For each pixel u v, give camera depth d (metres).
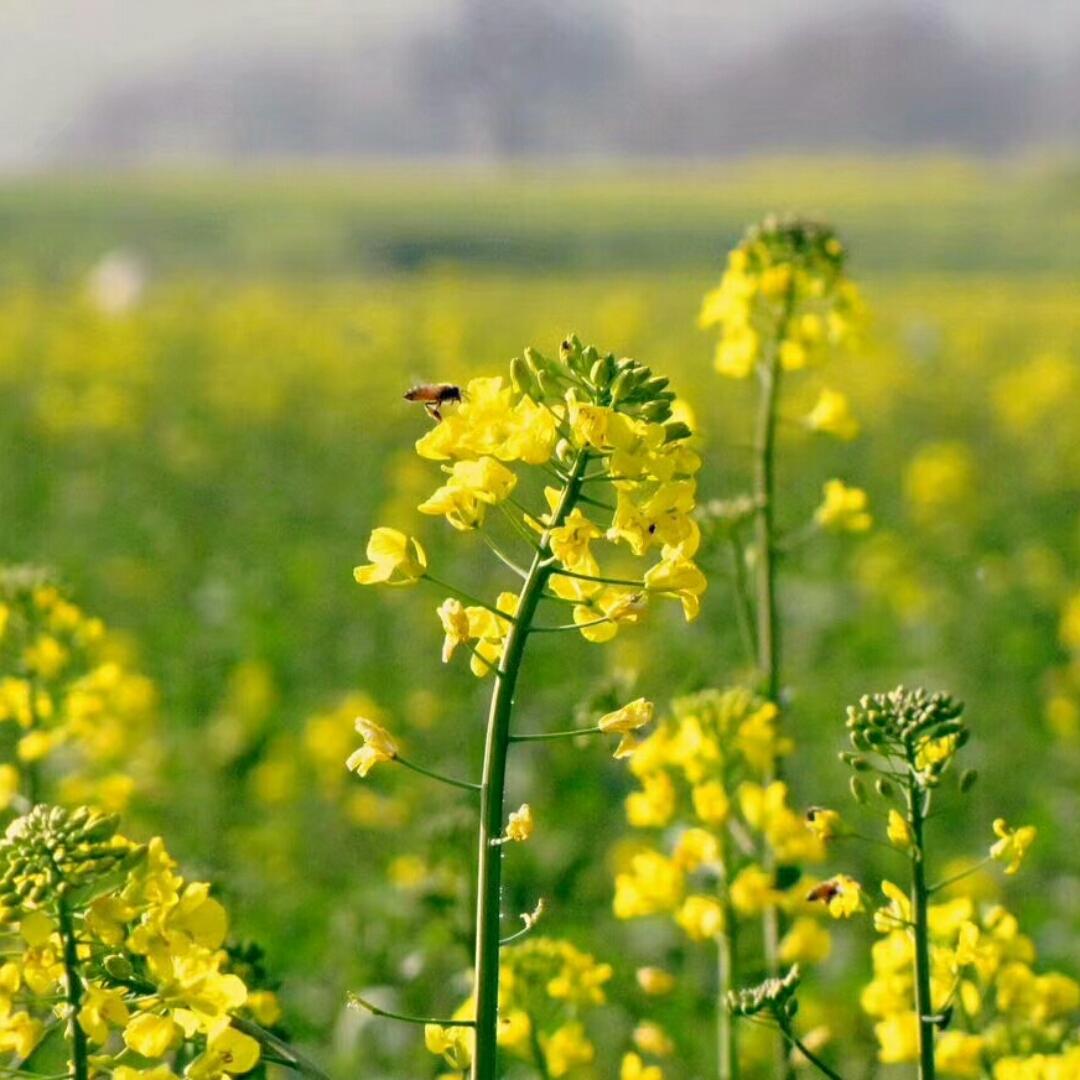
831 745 13.57
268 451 31.14
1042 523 25.27
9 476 27.69
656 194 119.88
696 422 6.58
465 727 14.09
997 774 13.41
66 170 185.50
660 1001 8.75
